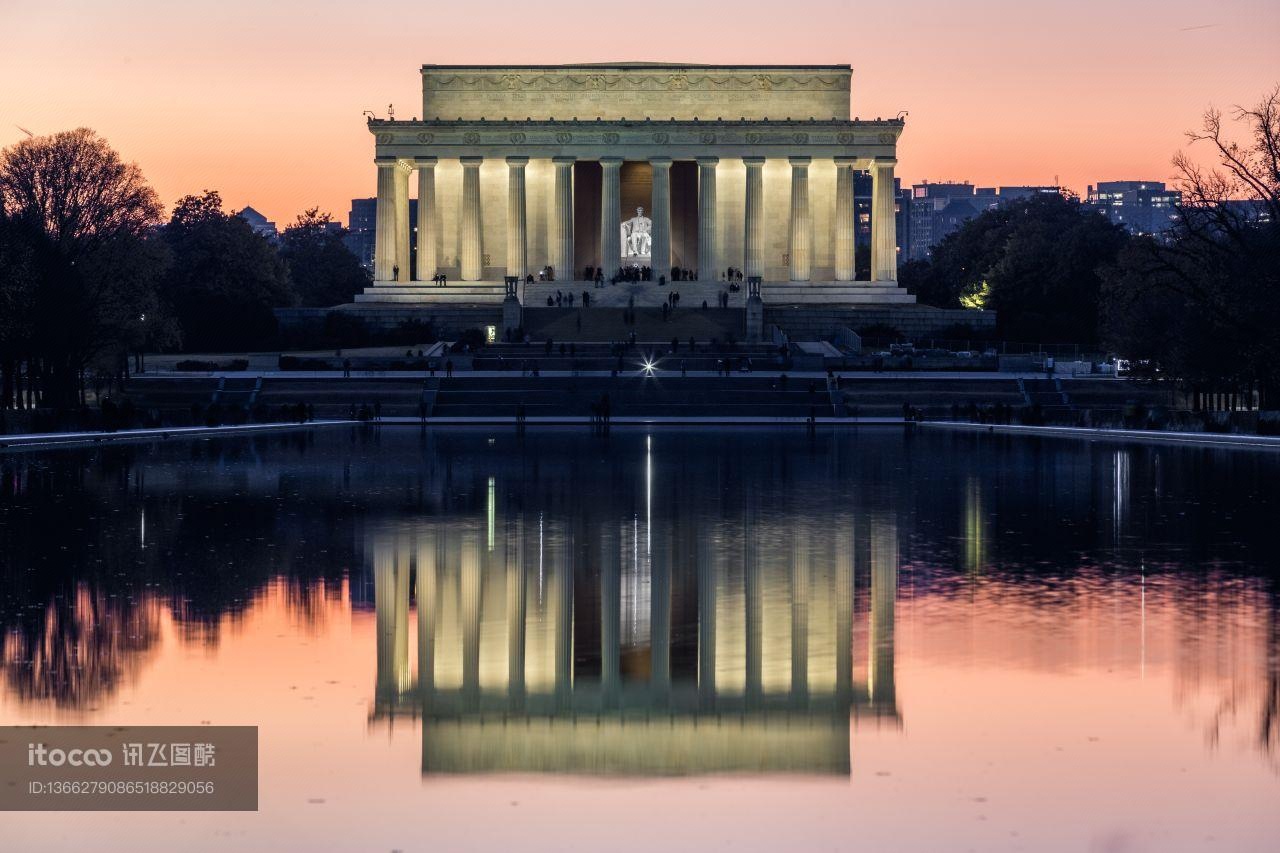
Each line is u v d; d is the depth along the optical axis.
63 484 110.44
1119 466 127.38
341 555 74.00
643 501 98.44
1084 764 39.66
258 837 35.31
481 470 123.56
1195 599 60.78
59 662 50.25
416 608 60.25
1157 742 41.34
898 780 38.66
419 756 40.84
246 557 73.19
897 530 83.06
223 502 97.88
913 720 43.78
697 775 39.28
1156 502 96.88
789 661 51.03
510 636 55.19
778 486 108.81
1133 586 64.06
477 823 36.06
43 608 59.41
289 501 98.50
